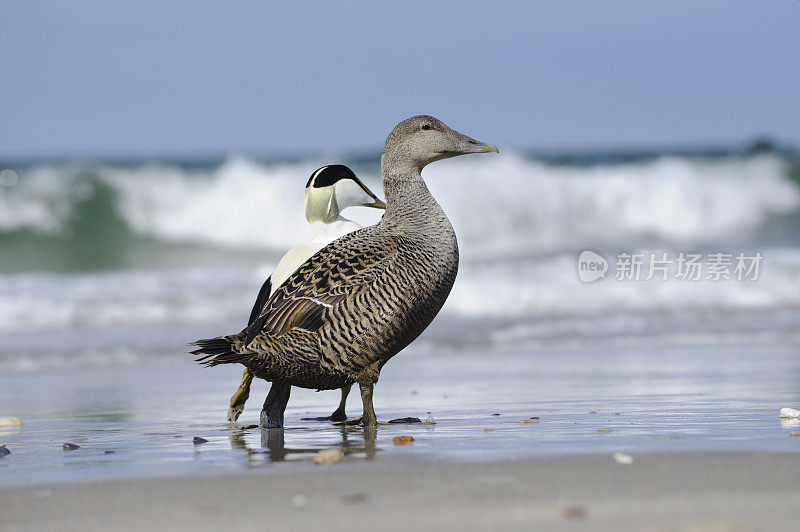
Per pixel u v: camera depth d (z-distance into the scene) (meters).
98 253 35.59
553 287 24.62
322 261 9.32
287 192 36.28
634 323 21.42
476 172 36.84
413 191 9.85
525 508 5.68
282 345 9.16
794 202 39.09
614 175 37.66
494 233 36.72
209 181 36.50
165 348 18.88
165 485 6.78
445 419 10.34
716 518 5.35
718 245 35.22
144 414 11.89
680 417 9.91
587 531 5.13
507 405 11.53
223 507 6.01
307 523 5.52
